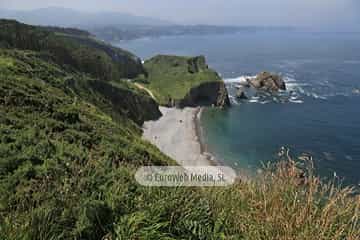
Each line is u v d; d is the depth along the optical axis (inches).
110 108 1985.7
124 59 4628.4
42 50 2839.6
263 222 149.3
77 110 871.1
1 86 701.3
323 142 1983.3
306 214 142.9
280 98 3164.4
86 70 3127.5
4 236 137.8
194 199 177.0
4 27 2790.4
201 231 157.1
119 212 167.5
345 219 143.2
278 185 165.6
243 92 3248.0
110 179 225.0
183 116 2800.2
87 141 533.6
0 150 315.6
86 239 153.6
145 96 2758.4
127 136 877.8
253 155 1871.3
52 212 160.2
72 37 4571.9
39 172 266.4
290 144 1989.4
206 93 3221.0
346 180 1435.8
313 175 164.4
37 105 676.7
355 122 2326.5
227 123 2529.5
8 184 236.4
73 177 218.7
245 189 186.9
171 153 1907.0
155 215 160.2
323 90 3385.8
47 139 395.9
